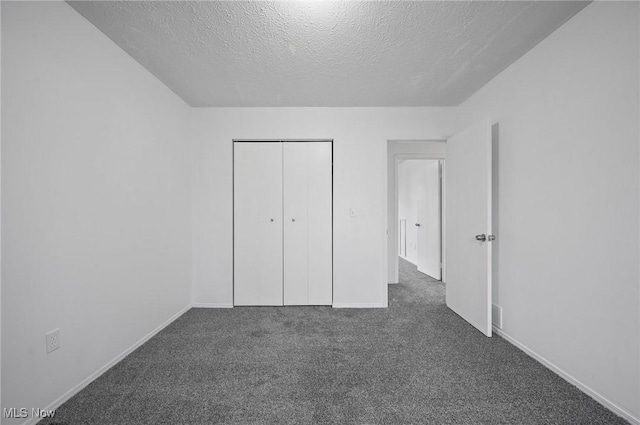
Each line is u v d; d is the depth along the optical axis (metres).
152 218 2.40
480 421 1.40
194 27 1.78
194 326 2.62
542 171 1.93
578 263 1.66
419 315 2.90
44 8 1.43
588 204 1.59
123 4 1.57
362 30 1.82
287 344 2.24
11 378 1.28
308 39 1.91
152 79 2.40
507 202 2.29
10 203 1.27
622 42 1.41
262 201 3.21
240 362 1.96
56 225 1.49
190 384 1.71
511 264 2.24
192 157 3.16
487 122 2.34
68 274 1.56
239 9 1.62
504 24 1.76
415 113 3.15
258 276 3.21
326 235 3.22
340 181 3.18
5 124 1.25
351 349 2.15
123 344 2.02
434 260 4.64
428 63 2.23
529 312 2.05
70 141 1.58
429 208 4.83
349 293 3.17
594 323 1.56
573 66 1.69
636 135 1.36
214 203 3.17
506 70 2.30
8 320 1.26
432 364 1.93
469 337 2.36
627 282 1.39
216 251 3.17
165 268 2.61
